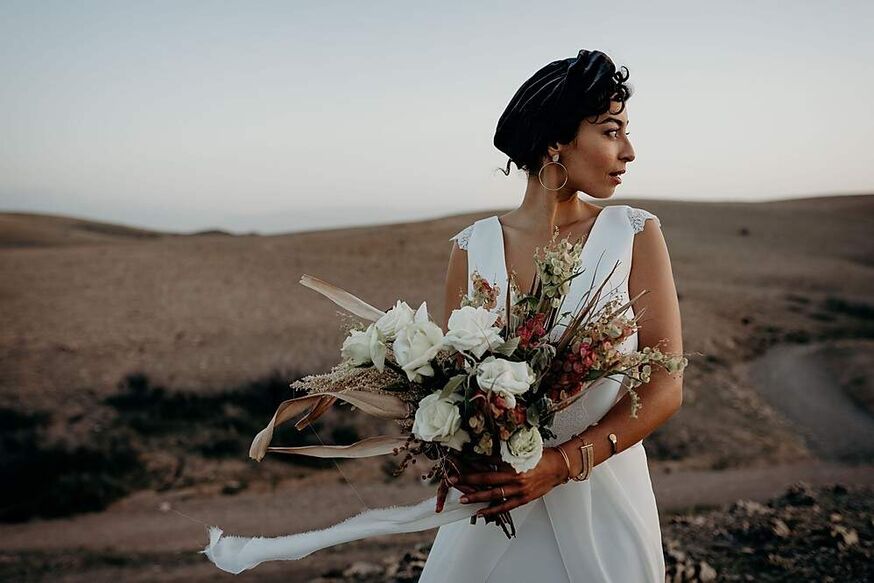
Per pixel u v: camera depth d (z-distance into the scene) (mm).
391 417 2348
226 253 50219
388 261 51344
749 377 28453
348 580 5750
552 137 2523
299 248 54219
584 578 2441
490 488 2270
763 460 18125
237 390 22141
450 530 2654
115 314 32188
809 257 67188
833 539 5207
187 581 8305
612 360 2191
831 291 52406
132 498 14961
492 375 2090
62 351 25984
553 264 2254
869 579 4582
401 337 2197
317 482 15609
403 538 8773
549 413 2238
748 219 83938
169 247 52469
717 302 44938
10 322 29859
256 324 30844
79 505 14148
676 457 18484
